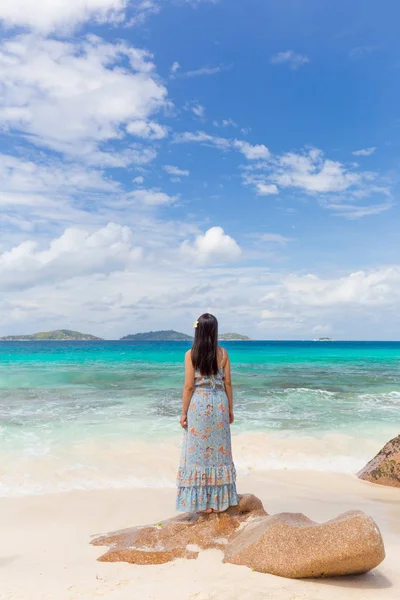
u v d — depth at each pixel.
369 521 3.74
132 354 41.91
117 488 7.09
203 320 4.73
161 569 3.93
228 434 4.77
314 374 23.06
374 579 3.79
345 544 3.60
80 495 6.70
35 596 3.36
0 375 20.62
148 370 23.41
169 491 7.00
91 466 8.01
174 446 9.31
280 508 6.34
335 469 8.60
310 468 8.59
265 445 9.60
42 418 11.80
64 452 8.73
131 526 5.45
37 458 8.30
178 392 16.23
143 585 3.55
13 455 8.48
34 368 24.42
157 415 12.34
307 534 3.83
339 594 3.45
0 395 15.41
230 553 4.10
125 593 3.39
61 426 10.92
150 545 4.38
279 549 3.84
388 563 4.20
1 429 10.52
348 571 3.71
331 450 9.46
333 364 30.03
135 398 14.98
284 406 13.98
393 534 5.26
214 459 4.66
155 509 6.12
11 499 6.45
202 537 4.41
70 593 3.41
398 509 6.40
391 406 14.11
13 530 5.27
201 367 4.70
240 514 4.72
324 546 3.66
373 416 12.60
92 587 3.53
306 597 3.35
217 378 4.75
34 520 5.66
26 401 14.31
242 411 13.16
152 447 9.20
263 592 3.41
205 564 3.99
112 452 8.82
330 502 6.72
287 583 3.62
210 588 3.46
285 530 3.97
